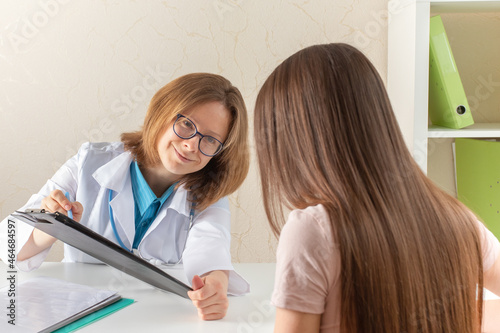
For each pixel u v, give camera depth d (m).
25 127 2.02
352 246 0.73
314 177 0.78
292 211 0.78
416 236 0.76
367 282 0.73
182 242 1.49
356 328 0.74
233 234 2.08
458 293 0.79
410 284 0.75
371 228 0.74
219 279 1.18
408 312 0.75
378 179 0.76
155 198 1.46
